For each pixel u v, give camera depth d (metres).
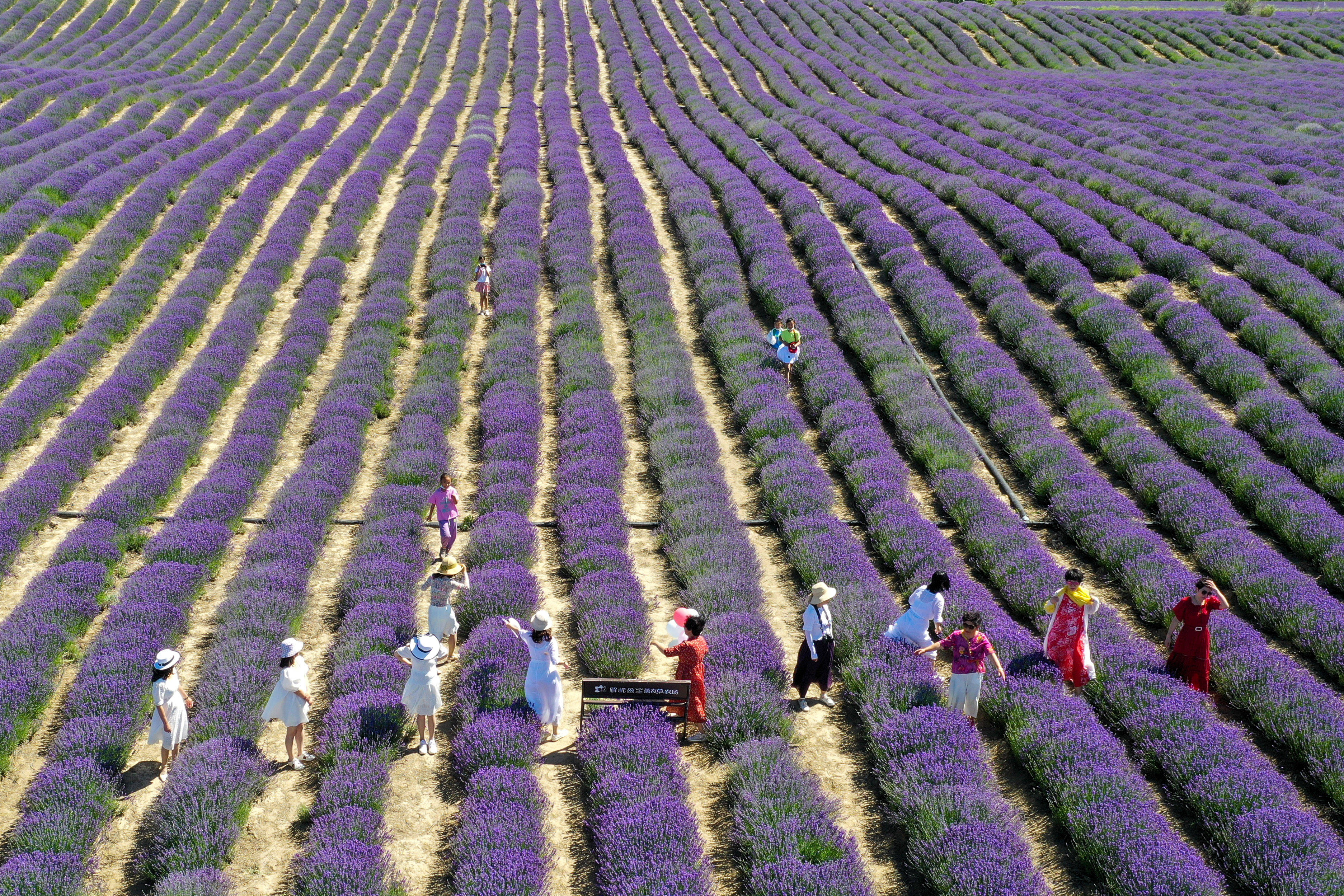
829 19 65.94
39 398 18.25
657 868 8.08
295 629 12.45
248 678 10.98
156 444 16.89
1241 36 63.09
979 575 13.93
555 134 37.81
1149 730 9.85
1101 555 13.74
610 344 22.33
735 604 12.49
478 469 17.12
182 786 9.16
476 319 23.30
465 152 35.25
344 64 50.16
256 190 30.50
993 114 39.22
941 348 21.02
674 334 21.91
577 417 17.97
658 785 9.21
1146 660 11.02
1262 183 29.64
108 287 24.66
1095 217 27.42
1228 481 15.47
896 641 11.33
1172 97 43.72
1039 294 23.61
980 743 9.81
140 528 14.80
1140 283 22.36
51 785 9.23
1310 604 11.92
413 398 18.72
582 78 48.53
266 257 25.72
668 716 10.89
